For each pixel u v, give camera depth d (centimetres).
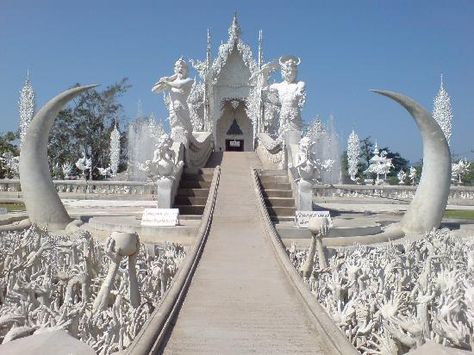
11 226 1667
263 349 604
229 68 4431
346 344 574
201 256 1105
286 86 2312
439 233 1391
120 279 920
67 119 6134
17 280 839
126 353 542
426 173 1742
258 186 1859
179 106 2194
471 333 545
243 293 836
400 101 1728
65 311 642
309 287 880
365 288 826
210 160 2816
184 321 700
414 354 458
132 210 2367
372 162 6003
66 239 1240
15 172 4241
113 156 5588
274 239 1200
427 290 714
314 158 1784
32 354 420
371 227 1611
